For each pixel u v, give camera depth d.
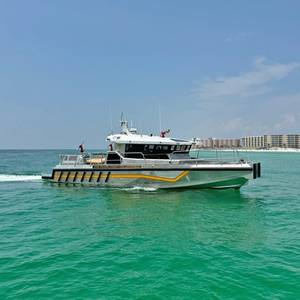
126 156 21.88
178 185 20.20
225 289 6.91
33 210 15.50
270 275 7.61
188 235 11.02
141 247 9.71
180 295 6.66
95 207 16.08
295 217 14.02
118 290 6.88
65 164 24.41
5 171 41.00
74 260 8.60
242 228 12.02
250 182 30.14
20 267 8.11
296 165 62.53
